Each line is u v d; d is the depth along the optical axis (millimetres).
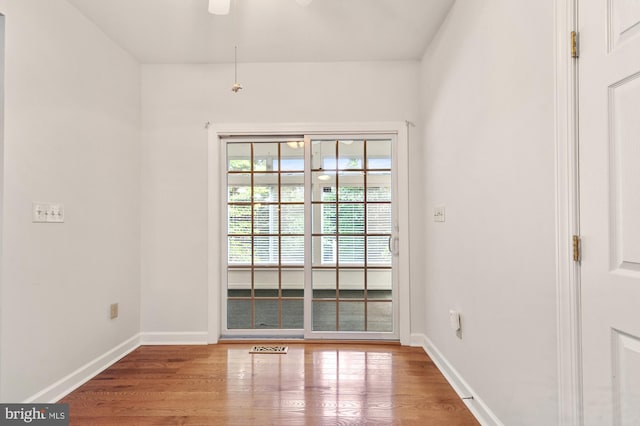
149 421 1782
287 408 1906
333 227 3094
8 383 1717
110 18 2334
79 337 2219
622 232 970
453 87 2191
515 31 1449
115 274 2619
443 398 2016
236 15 2311
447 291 2312
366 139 3076
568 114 1139
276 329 3102
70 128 2160
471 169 1918
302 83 3016
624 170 961
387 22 2404
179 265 2986
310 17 2344
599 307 1040
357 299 3070
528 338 1370
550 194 1225
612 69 982
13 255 1751
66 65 2127
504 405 1560
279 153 3170
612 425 998
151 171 2992
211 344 2939
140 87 2996
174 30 2494
